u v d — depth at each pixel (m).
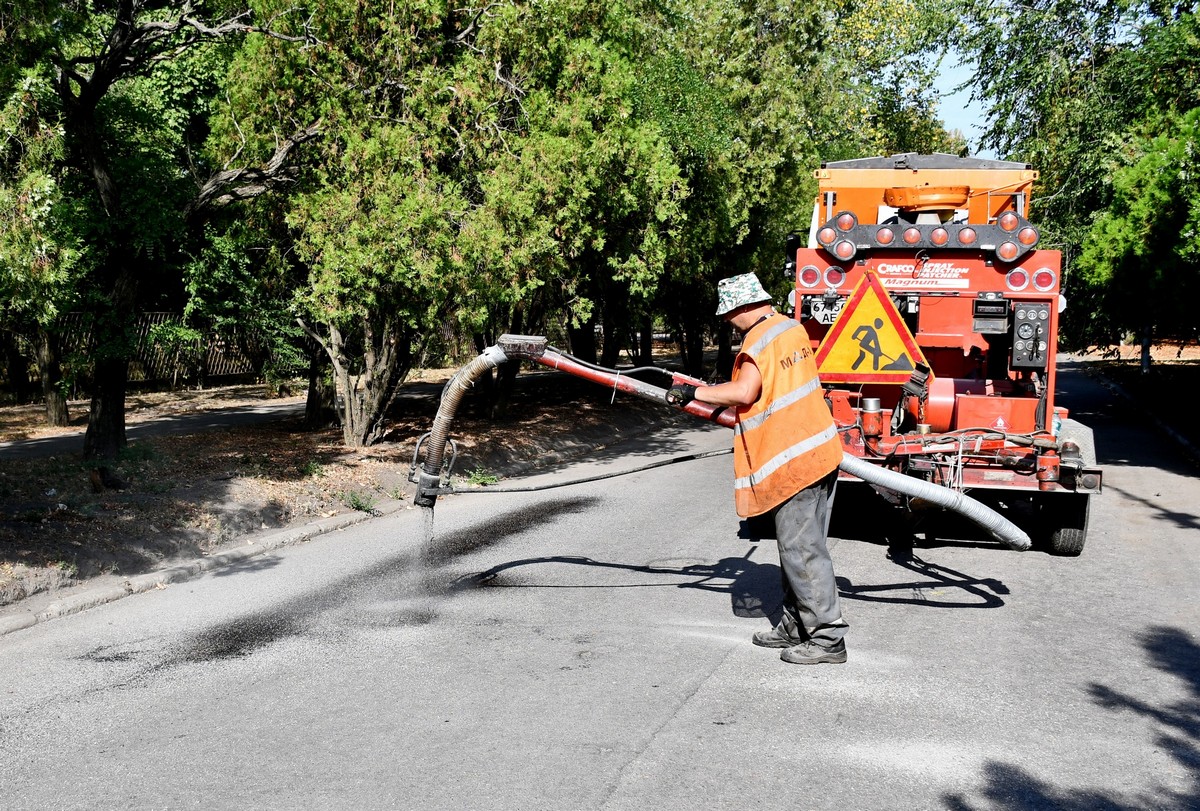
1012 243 8.12
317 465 11.59
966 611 6.43
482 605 6.70
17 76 8.06
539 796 3.83
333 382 15.95
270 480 10.59
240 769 4.14
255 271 13.27
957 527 9.13
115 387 10.67
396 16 11.43
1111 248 16.52
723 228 19.09
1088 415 20.95
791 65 22.16
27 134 7.68
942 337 8.38
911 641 5.79
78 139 9.99
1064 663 5.39
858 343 8.03
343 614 6.55
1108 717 4.62
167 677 5.37
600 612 6.46
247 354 15.69
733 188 19.94
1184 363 33.91
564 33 12.85
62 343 16.73
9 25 8.22
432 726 4.56
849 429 8.00
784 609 5.65
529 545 8.69
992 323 8.29
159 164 10.72
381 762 4.18
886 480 5.58
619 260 15.70
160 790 3.97
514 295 12.07
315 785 3.97
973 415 8.10
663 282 21.11
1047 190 18.94
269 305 12.48
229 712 4.82
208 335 12.85
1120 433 17.77
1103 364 35.72
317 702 4.92
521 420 17.78
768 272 23.48
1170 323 17.62
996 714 4.65
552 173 11.80
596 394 22.86
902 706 4.75
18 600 6.82
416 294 11.40
